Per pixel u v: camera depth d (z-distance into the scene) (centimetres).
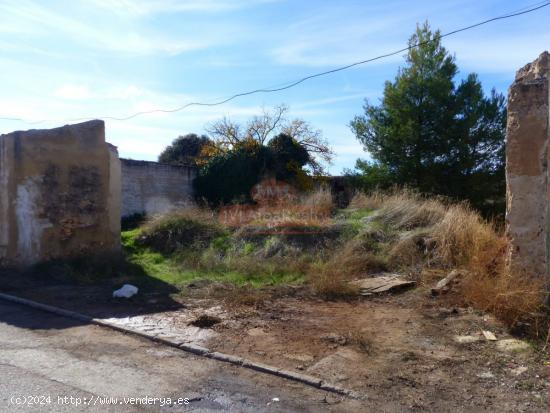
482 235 901
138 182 2031
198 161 2845
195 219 1307
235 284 897
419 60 2006
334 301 775
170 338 595
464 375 479
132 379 473
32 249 1083
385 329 623
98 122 1180
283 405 423
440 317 660
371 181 2034
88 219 1152
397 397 437
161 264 1124
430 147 1962
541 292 613
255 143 2419
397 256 973
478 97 1931
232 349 557
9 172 1113
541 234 646
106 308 750
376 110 2100
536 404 417
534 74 677
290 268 969
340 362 516
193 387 457
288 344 573
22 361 516
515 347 539
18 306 783
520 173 664
